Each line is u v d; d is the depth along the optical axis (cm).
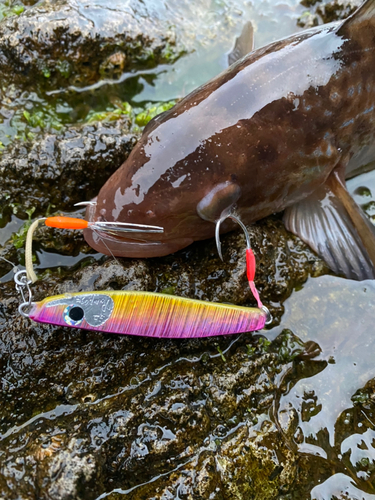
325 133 33
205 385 32
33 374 31
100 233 32
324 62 33
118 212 31
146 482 30
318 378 33
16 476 29
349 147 35
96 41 39
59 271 34
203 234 33
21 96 39
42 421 30
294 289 35
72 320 30
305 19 44
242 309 31
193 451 30
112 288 32
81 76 40
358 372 33
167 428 30
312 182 34
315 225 36
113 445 29
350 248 35
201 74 42
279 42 33
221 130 31
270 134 32
